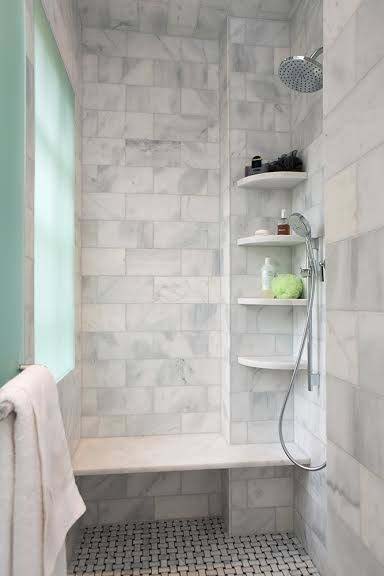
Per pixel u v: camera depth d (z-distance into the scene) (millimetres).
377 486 904
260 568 2166
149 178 2707
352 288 1010
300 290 2379
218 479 2701
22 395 785
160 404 2682
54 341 1941
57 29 1927
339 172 1070
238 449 2434
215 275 2748
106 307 2654
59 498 932
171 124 2732
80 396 2572
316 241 2227
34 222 1492
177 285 2713
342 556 1066
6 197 932
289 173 2348
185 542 2404
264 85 2588
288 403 2562
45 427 876
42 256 1738
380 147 886
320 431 2168
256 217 2570
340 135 1063
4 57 920
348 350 1032
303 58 1766
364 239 952
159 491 2646
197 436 2662
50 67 1825
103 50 2682
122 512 2615
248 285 2559
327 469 1154
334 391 1108
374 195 910
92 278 2645
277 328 2580
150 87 2721
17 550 761
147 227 2697
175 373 2699
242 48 2570
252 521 2473
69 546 2133
